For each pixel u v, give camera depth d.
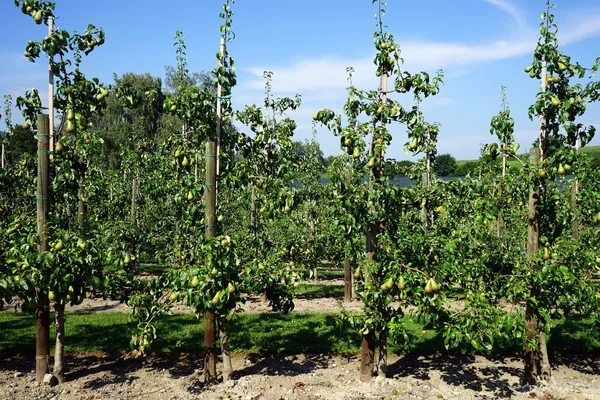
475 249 7.12
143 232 14.05
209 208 6.71
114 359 8.08
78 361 7.96
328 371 7.58
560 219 6.88
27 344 8.63
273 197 6.77
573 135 6.66
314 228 13.98
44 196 6.56
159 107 38.34
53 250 6.29
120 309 11.56
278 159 8.52
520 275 6.51
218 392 6.54
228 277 6.22
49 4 6.45
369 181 6.68
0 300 6.05
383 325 6.51
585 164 6.82
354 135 6.59
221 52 6.84
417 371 7.64
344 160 7.66
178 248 7.27
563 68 6.41
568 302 6.81
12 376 7.12
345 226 6.50
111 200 16.55
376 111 6.70
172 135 8.73
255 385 6.81
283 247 8.10
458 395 6.59
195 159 7.32
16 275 6.14
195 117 6.68
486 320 5.86
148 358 8.12
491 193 6.75
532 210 6.77
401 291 6.08
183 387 6.77
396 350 8.62
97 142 7.30
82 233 7.49
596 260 6.38
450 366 7.89
